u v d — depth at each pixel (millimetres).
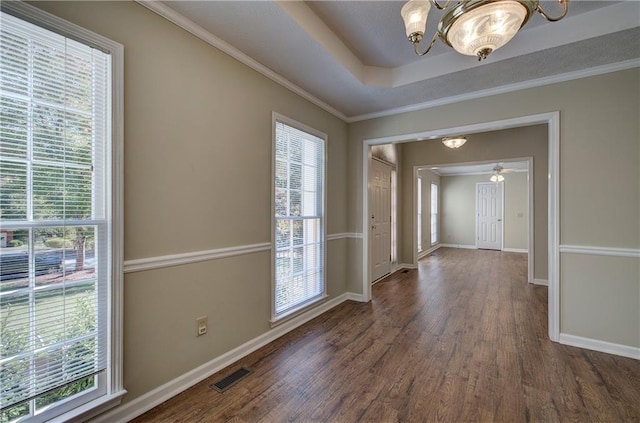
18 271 1271
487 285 4625
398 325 3021
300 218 3072
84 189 1459
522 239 8195
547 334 2789
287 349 2490
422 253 7523
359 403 1799
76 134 1429
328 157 3500
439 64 2684
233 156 2262
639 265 2348
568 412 1717
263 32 2020
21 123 1270
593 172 2504
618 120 2416
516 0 1251
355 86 2898
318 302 3307
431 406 1771
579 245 2549
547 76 2658
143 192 1684
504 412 1717
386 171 5363
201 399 1824
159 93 1762
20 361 1267
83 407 1442
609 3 2004
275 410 1734
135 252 1647
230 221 2244
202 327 2037
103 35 1501
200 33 1976
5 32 1223
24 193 1283
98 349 1506
